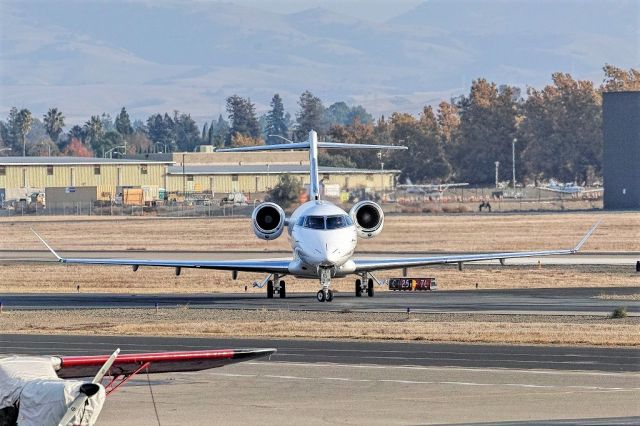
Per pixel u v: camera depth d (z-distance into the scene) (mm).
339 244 166750
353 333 133750
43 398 62219
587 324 140125
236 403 93000
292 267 172250
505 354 117688
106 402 93438
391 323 142375
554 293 185750
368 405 91812
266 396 96000
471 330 134500
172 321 148375
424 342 127375
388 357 116438
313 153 193875
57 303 177375
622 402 92062
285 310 160875
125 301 180500
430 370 108188
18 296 191625
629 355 116375
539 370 107438
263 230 178000
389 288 196375
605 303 167625
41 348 124625
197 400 94375
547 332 131875
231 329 138375
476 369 108438
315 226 168875
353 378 104375
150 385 101312
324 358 116125
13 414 63781
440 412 88750
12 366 68188
